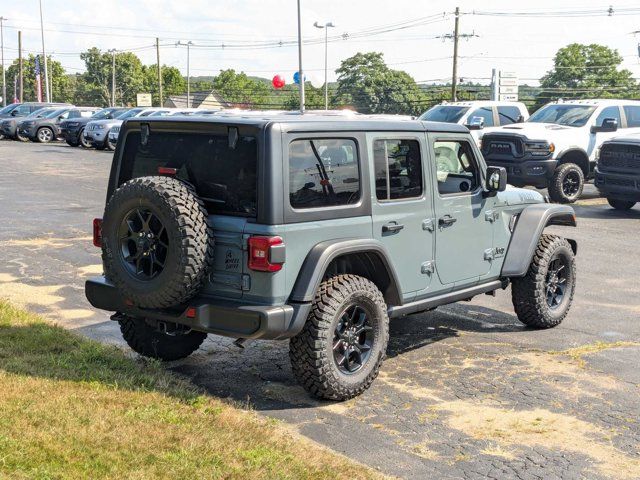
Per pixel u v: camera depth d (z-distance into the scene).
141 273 5.51
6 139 41.03
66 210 15.30
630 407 5.88
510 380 6.41
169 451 4.56
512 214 7.65
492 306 8.88
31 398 5.15
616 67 108.88
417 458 4.96
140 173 5.97
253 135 5.38
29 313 7.69
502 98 40.88
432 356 7.01
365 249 5.83
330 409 5.72
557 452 5.09
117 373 5.91
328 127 5.68
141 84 158.75
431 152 6.57
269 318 5.28
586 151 17.89
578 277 10.43
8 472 4.06
